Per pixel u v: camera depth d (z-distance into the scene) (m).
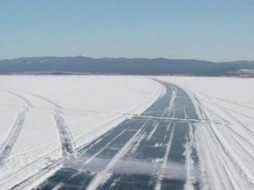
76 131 20.58
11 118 25.45
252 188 11.06
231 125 24.22
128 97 44.72
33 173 11.99
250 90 62.44
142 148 16.44
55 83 77.19
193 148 16.66
